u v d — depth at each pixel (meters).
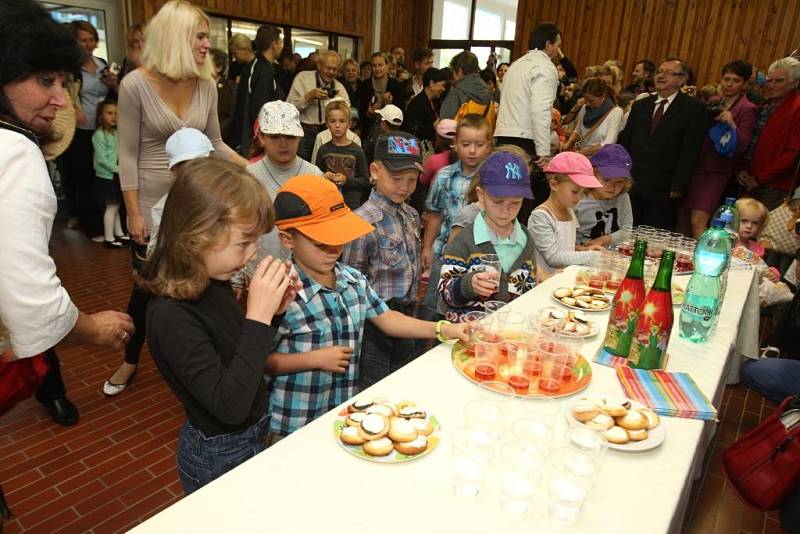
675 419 1.14
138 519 1.80
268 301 1.06
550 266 2.30
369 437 0.97
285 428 1.36
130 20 5.84
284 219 1.32
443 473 0.91
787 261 3.46
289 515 0.80
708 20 6.79
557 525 0.81
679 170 4.02
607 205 2.80
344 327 1.40
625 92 5.24
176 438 2.23
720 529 1.91
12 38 0.92
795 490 1.49
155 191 2.28
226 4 6.65
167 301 1.03
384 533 0.78
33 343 1.05
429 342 2.09
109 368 2.76
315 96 4.63
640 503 0.87
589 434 0.92
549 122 3.53
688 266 2.24
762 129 3.96
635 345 1.35
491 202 1.74
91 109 4.48
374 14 8.81
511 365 1.29
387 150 1.83
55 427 2.27
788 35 6.36
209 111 2.32
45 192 1.02
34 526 1.75
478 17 9.07
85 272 3.97
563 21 7.77
